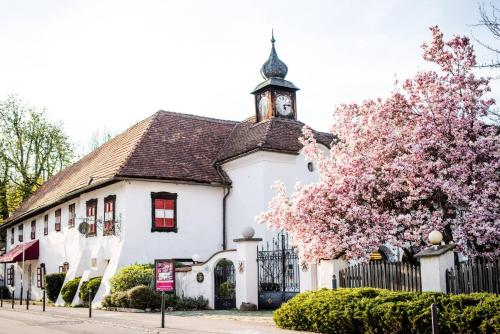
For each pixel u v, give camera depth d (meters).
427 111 14.81
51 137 48.53
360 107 15.80
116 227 25.20
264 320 15.62
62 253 32.34
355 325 11.68
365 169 14.75
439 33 14.99
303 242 14.94
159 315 18.22
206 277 20.45
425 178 14.06
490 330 9.42
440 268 11.70
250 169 25.97
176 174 25.97
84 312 20.61
